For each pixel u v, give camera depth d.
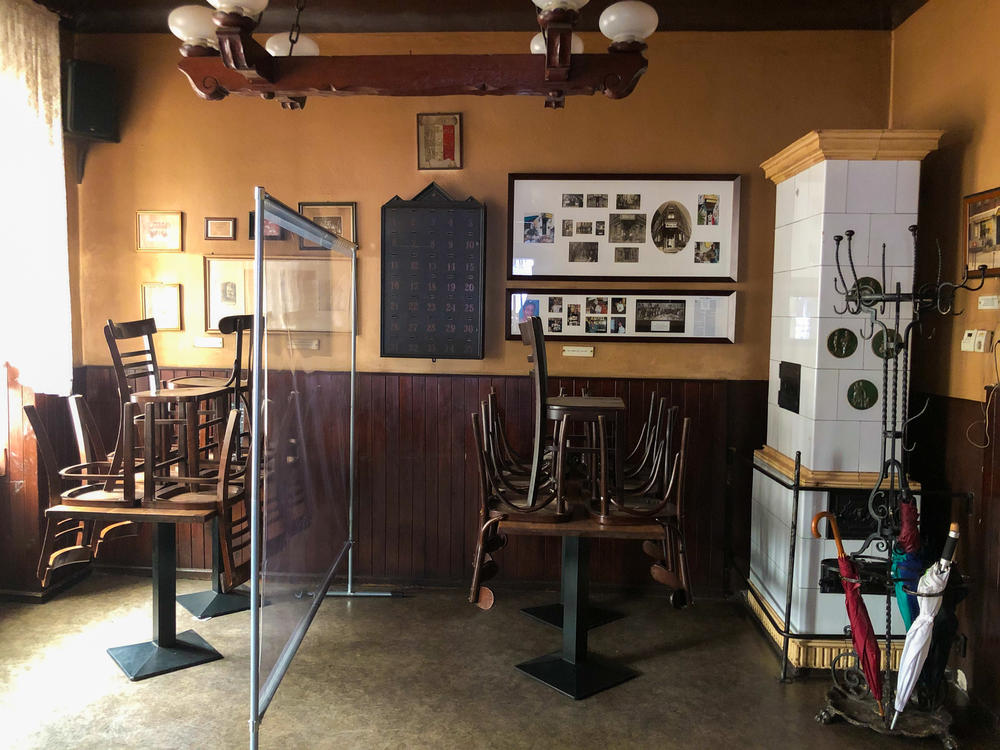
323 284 3.46
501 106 3.84
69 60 3.77
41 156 3.57
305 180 3.92
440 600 3.80
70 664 3.05
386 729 2.62
